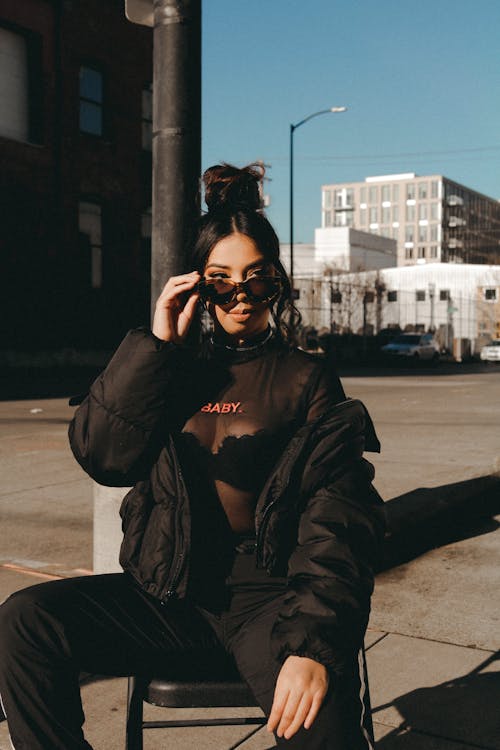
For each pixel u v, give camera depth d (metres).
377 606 3.86
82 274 25.53
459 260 138.50
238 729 2.71
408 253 137.12
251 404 1.75
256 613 1.72
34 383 20.58
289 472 1.64
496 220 155.38
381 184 139.38
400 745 2.56
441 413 13.26
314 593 1.49
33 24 23.59
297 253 99.25
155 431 1.75
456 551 4.83
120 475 1.76
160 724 1.80
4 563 4.57
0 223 22.77
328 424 1.66
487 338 66.00
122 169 26.78
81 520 5.67
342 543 1.54
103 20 25.86
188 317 1.76
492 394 18.05
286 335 1.85
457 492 6.07
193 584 1.71
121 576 1.84
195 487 1.74
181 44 3.20
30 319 23.56
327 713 1.44
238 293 1.76
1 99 23.08
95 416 1.70
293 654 1.45
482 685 2.98
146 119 27.95
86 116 25.62
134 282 27.28
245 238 1.78
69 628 1.64
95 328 25.73
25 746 1.55
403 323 67.31
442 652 3.30
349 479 1.63
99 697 2.96
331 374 1.82
